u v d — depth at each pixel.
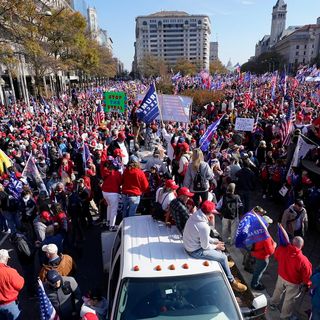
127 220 5.78
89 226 9.48
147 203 8.84
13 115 28.05
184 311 4.08
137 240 5.03
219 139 15.41
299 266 5.32
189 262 4.52
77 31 48.97
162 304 4.12
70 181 9.83
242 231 6.19
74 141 15.90
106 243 6.39
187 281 4.26
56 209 7.17
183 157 9.58
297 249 5.40
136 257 4.62
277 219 9.87
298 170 9.87
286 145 12.61
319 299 4.94
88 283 6.91
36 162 13.10
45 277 5.06
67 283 4.80
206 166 7.58
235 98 33.69
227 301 4.16
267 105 27.33
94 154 12.54
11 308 5.06
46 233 6.45
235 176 9.58
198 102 33.44
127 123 22.06
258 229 6.15
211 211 4.62
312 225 9.14
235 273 7.05
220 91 36.72
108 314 4.42
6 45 25.39
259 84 54.41
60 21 43.91
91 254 8.08
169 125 19.09
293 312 5.97
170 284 4.23
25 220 8.25
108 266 6.41
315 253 8.02
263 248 6.15
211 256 4.71
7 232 9.70
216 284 4.28
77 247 7.95
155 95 12.42
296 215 7.50
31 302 6.51
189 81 51.09
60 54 54.94
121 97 18.77
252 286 6.48
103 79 116.50
